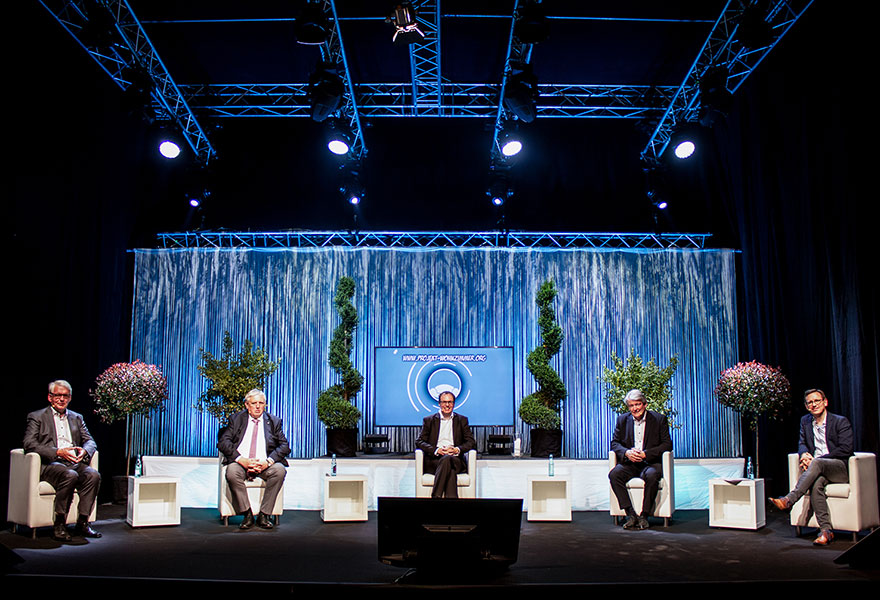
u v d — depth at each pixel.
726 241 8.66
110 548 5.36
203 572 4.58
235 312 8.50
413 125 8.88
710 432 8.33
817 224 6.93
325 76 6.72
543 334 7.95
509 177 8.23
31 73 6.43
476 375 8.02
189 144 8.41
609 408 8.36
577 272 8.55
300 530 6.23
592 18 7.00
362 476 6.67
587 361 8.41
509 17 6.95
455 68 7.87
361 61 7.73
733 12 6.79
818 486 5.72
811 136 6.93
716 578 4.47
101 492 7.81
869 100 6.01
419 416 7.98
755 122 7.91
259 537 5.87
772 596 4.12
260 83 8.22
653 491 6.34
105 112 7.82
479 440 8.16
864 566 4.74
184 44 7.47
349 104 8.09
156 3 6.78
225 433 6.54
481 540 4.21
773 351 7.81
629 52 7.62
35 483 5.67
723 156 8.63
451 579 4.35
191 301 8.52
